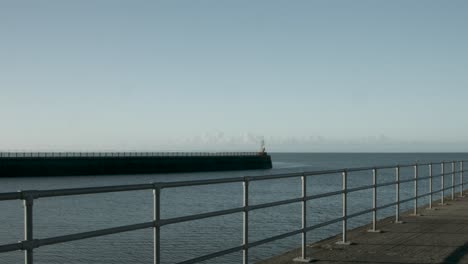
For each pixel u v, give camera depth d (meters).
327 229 22.20
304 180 8.59
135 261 16.28
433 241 10.38
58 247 18.69
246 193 7.27
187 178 83.31
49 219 28.17
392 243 10.13
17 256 17.97
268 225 23.14
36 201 38.12
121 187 5.33
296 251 9.34
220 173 100.81
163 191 47.94
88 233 4.96
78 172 83.94
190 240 19.56
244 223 7.25
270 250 17.98
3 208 34.16
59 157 82.19
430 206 16.22
